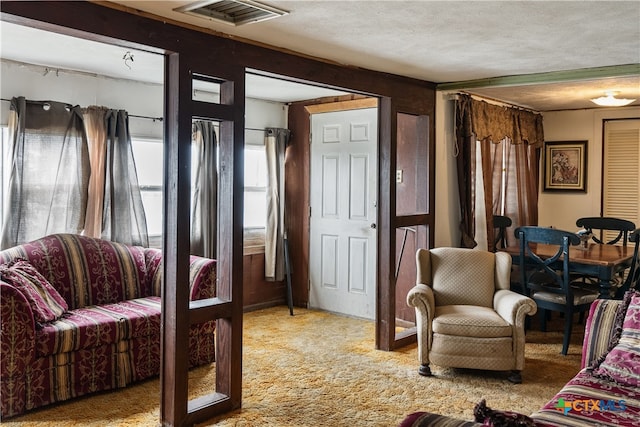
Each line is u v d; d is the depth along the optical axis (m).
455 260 4.35
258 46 3.44
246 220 5.98
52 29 2.60
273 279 5.95
